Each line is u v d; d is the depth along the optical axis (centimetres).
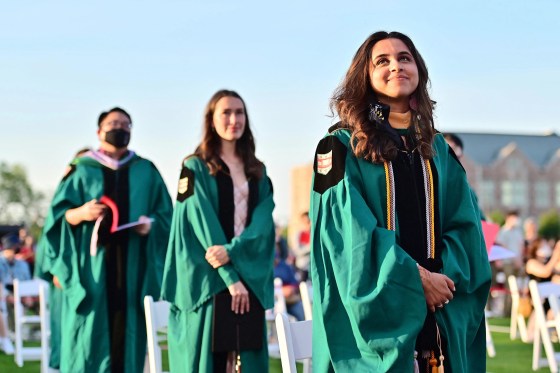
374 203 450
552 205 7812
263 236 738
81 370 882
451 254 451
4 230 2122
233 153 756
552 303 880
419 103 464
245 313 726
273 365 1216
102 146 938
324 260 448
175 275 746
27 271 1688
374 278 430
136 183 919
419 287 423
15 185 9744
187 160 749
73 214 895
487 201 7712
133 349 888
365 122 455
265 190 760
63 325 902
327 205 451
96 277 888
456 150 955
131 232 899
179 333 732
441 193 463
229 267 722
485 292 458
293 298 1391
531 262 1370
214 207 738
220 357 733
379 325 425
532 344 1385
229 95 743
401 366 421
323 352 448
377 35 466
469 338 455
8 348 1405
